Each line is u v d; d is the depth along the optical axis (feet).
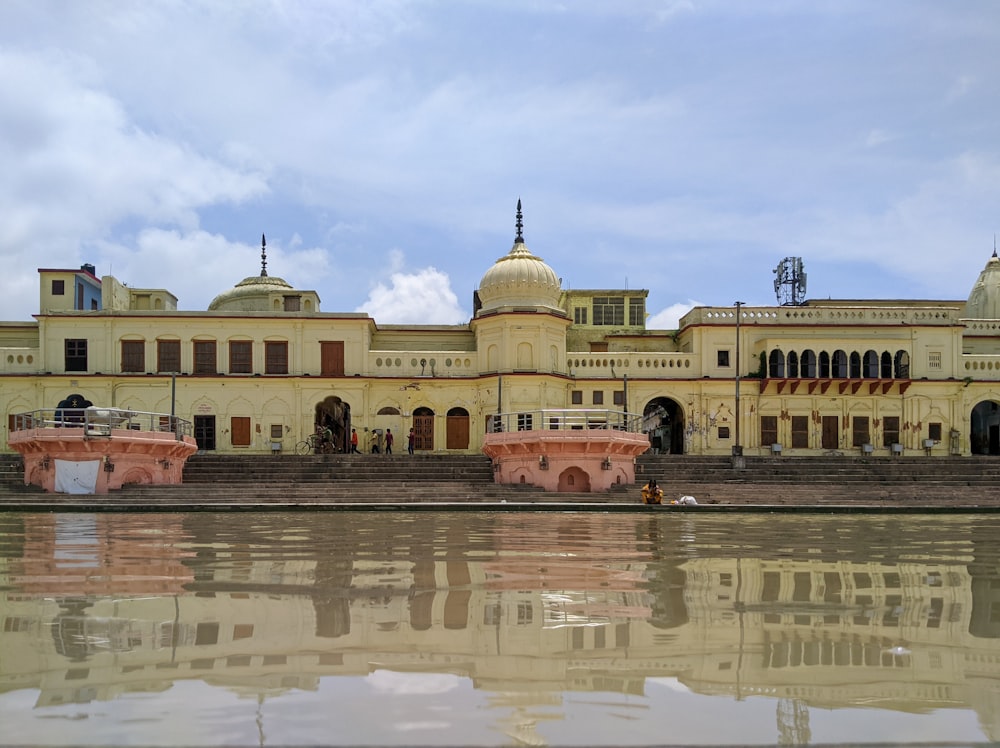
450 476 100.53
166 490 84.69
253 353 126.93
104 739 12.23
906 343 128.77
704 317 130.93
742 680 15.42
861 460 107.04
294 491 84.33
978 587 27.25
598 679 15.44
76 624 20.26
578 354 130.11
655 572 30.83
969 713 13.64
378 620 20.90
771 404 128.88
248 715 13.30
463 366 129.39
